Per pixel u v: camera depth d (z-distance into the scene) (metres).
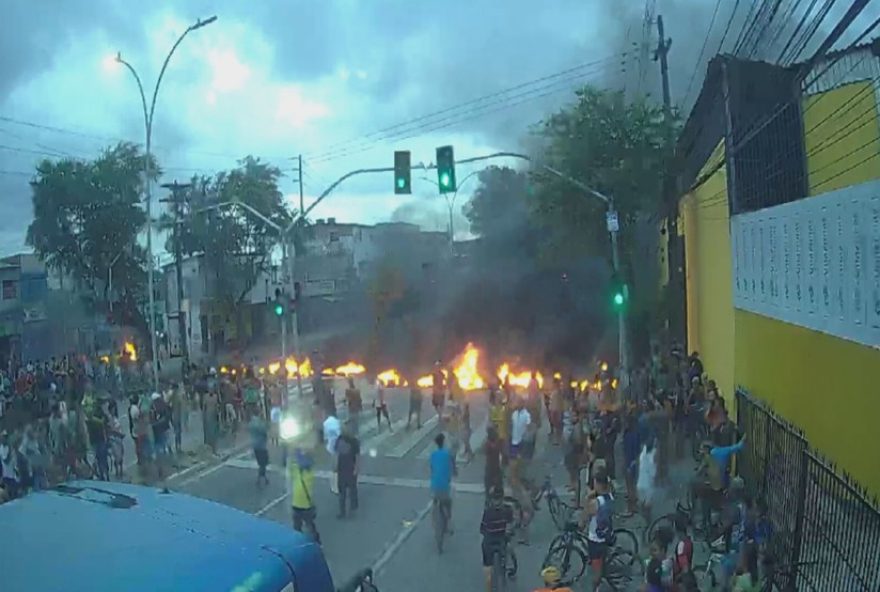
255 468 20.89
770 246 15.09
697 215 26.05
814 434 12.64
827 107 16.58
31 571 3.27
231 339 49.88
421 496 17.88
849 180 16.03
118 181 44.28
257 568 3.50
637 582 12.06
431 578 12.72
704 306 24.77
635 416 16.05
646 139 31.05
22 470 16.31
